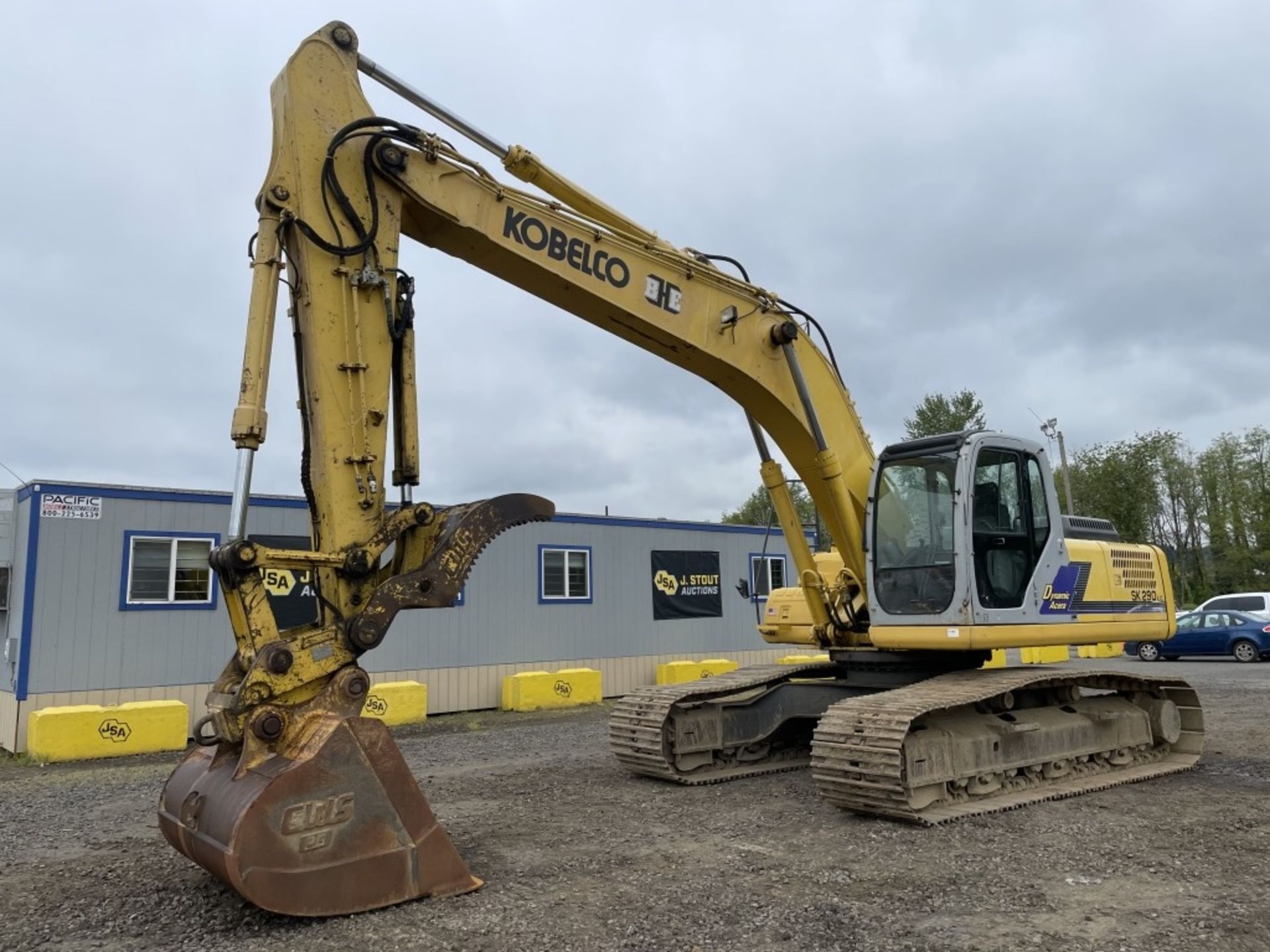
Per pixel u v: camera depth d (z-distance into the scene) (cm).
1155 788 809
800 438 814
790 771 912
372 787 484
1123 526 4162
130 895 533
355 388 539
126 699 1305
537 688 1652
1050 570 823
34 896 541
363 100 577
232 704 468
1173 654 2416
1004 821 679
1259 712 1304
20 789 956
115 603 1309
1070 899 495
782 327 777
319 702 490
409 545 546
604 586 1847
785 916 471
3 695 1330
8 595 1362
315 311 536
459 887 509
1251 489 5031
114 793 921
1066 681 831
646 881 532
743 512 5350
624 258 693
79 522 1293
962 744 724
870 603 819
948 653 851
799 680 976
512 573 1714
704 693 887
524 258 638
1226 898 493
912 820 666
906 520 812
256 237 537
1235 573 5041
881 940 438
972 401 4741
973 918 468
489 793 818
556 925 459
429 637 1598
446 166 604
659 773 859
